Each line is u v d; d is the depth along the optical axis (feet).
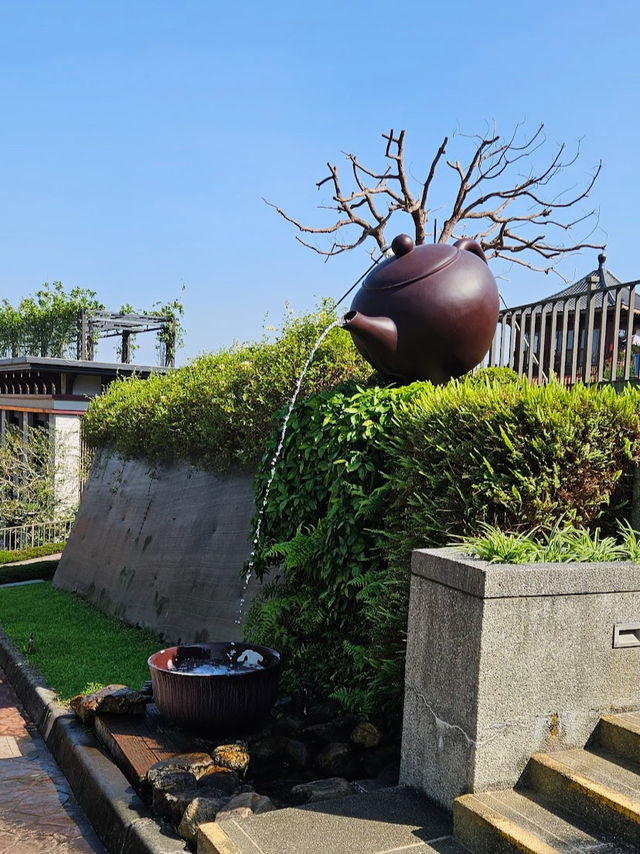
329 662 17.44
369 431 16.65
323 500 18.97
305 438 19.45
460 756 10.77
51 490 55.01
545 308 24.93
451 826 10.62
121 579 31.40
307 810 11.14
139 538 31.12
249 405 23.22
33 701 20.16
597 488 13.64
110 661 23.09
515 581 10.59
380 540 15.87
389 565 15.43
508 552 11.18
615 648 11.37
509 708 10.66
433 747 11.39
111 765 14.83
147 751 14.66
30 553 48.11
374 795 11.64
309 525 19.11
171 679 14.80
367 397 17.66
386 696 14.92
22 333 147.33
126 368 57.93
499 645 10.56
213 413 24.99
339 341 22.17
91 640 26.09
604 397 14.14
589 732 11.22
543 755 10.83
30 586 38.73
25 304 147.33
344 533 17.12
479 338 19.08
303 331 23.36
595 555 11.80
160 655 16.38
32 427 61.21
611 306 30.12
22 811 14.34
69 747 16.25
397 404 16.96
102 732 16.17
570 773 10.23
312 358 21.74
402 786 12.00
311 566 17.95
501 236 34.24
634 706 11.57
